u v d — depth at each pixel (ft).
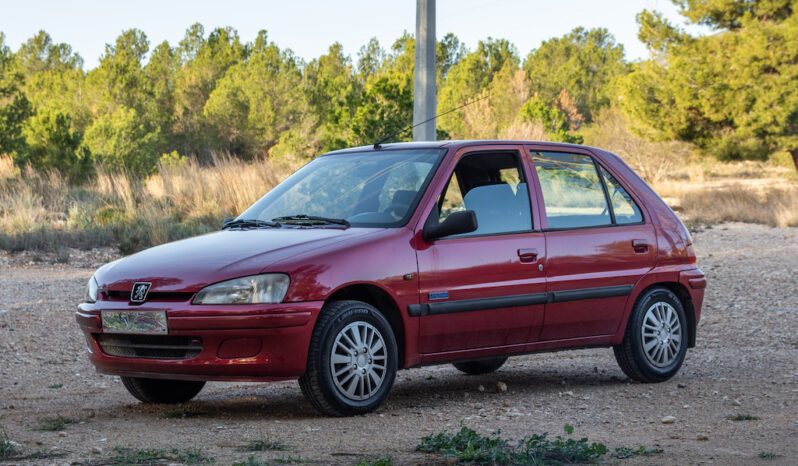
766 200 87.86
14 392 21.58
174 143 188.03
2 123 89.10
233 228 19.35
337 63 303.48
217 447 13.83
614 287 20.76
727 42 91.97
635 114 97.09
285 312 15.89
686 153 129.08
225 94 191.42
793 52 85.92
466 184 19.19
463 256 18.29
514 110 172.65
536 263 19.38
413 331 17.61
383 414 17.29
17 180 71.46
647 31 94.58
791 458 12.98
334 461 12.58
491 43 244.42
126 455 12.91
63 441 14.44
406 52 264.11
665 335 21.83
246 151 190.08
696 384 21.34
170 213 62.18
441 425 16.05
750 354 25.85
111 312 16.71
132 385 18.86
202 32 278.46
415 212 18.08
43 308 34.14
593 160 21.75
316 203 19.44
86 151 85.71
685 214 82.53
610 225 21.18
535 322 19.44
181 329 15.96
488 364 24.07
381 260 17.16
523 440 13.20
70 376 23.84
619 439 14.79
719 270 45.32
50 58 333.83
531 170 20.26
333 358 16.48
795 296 36.55
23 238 52.42
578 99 220.84
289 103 190.80
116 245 53.62
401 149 20.13
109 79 184.44
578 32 334.44
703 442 14.43
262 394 20.88
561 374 23.67
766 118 86.48
